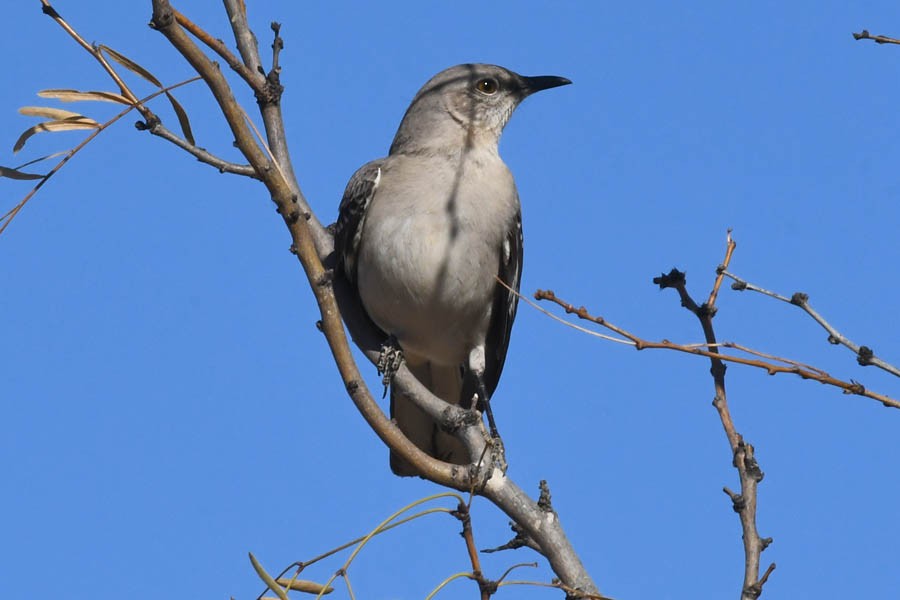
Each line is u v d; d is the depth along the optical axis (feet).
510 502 22.66
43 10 22.50
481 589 18.65
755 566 19.89
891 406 19.56
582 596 19.38
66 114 22.49
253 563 17.75
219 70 22.12
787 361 19.90
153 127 24.13
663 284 22.25
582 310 20.24
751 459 20.93
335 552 18.75
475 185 37.24
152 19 21.39
